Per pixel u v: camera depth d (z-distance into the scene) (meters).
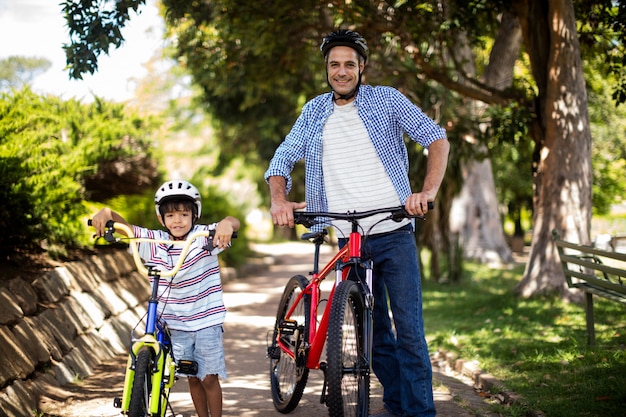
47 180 8.14
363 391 4.49
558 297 10.23
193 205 4.44
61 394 5.69
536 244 10.67
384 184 4.72
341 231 4.87
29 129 8.77
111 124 11.87
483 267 21.14
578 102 10.38
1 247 7.64
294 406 5.19
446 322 10.00
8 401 4.88
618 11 10.27
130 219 13.69
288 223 4.42
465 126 13.55
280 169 4.77
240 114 22.75
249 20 10.38
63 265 7.73
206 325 4.41
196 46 13.13
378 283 4.99
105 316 8.00
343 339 4.41
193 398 4.65
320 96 4.86
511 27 14.20
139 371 3.70
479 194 23.36
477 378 6.46
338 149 4.74
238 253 19.39
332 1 10.36
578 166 10.38
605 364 6.19
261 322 10.43
